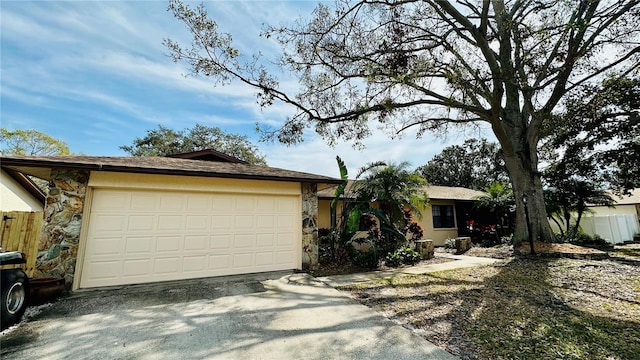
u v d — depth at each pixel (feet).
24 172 20.54
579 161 42.96
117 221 20.06
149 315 13.85
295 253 25.45
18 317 13.12
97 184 19.66
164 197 21.59
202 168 23.35
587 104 36.09
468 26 30.19
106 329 12.16
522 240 31.30
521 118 34.30
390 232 32.01
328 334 11.46
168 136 84.33
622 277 18.92
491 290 17.22
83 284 18.66
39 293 16.02
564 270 21.45
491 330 11.51
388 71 27.32
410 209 39.17
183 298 16.69
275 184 25.53
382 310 14.34
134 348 10.40
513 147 33.12
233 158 37.58
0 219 20.22
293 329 12.00
